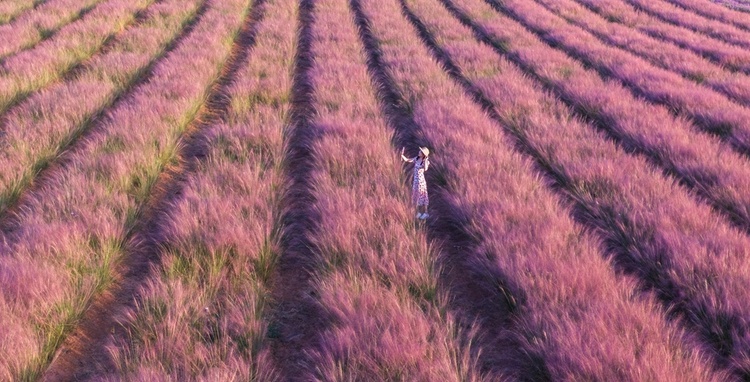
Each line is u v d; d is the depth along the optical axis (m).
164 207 8.79
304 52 19.52
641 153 10.91
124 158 9.23
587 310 5.38
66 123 11.04
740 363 5.01
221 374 4.68
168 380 4.52
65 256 6.39
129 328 5.74
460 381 4.70
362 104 12.97
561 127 11.79
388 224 7.45
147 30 19.64
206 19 22.38
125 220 7.59
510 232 7.07
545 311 5.39
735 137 11.59
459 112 12.42
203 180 8.74
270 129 11.07
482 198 8.08
